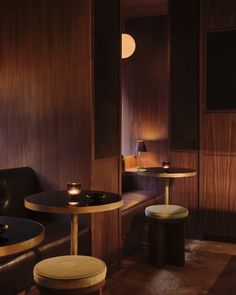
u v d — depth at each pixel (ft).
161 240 12.38
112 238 12.14
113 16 12.10
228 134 15.16
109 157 12.08
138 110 19.98
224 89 15.11
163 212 12.32
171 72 16.11
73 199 9.03
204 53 15.35
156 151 19.62
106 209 8.48
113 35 12.12
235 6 14.75
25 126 12.17
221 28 14.99
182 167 16.06
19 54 12.07
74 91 11.32
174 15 15.93
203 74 15.42
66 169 11.58
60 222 11.57
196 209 15.89
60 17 11.37
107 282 11.29
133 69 20.02
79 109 11.27
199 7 15.37
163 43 19.27
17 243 5.94
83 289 7.17
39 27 11.71
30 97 12.01
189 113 15.83
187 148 15.94
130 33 20.04
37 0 11.67
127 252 13.78
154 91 19.56
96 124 11.35
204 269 12.29
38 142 11.98
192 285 11.02
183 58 15.83
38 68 11.81
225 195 15.35
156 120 19.54
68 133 11.48
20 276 8.46
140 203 14.74
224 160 15.29
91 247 11.09
